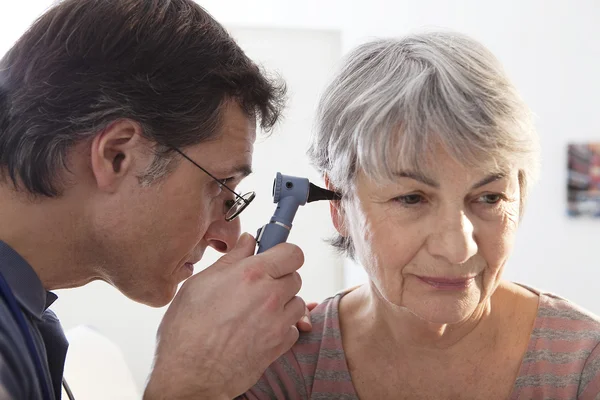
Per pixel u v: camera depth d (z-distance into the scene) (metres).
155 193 0.90
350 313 1.03
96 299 3.03
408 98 0.79
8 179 0.87
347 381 0.99
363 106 0.83
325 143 0.92
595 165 3.29
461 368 0.95
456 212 0.81
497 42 3.30
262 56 3.23
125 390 1.74
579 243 3.36
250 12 3.20
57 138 0.85
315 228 3.19
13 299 0.84
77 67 0.87
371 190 0.85
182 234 0.94
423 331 0.93
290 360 1.01
